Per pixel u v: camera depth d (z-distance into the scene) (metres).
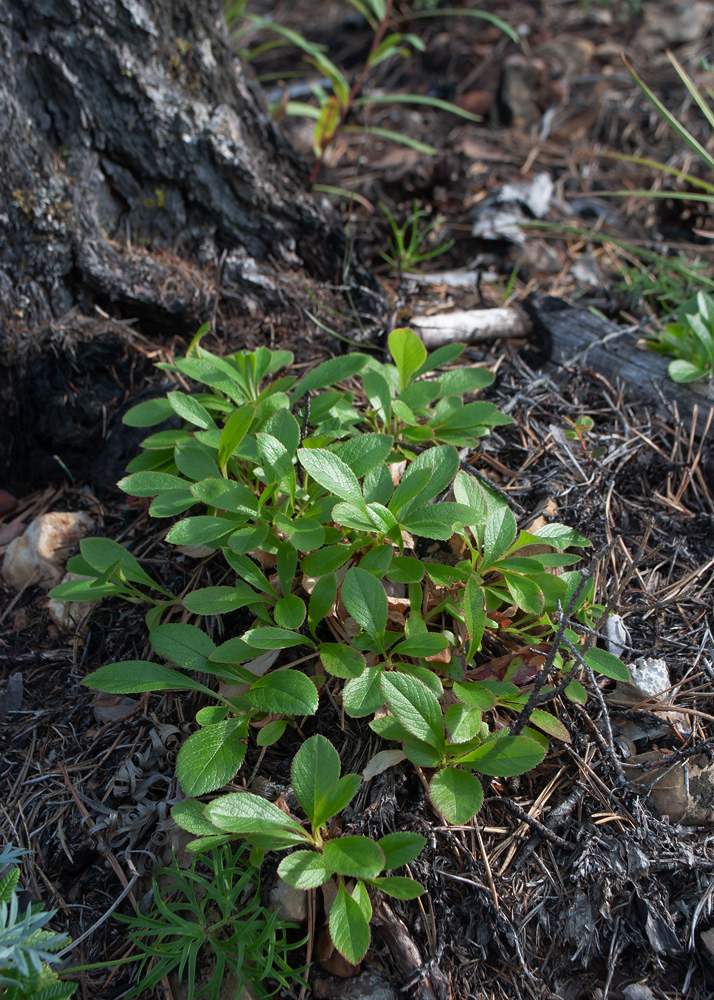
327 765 0.41
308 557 0.45
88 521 0.53
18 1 0.51
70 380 0.55
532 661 0.45
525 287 0.64
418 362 0.50
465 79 0.86
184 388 0.54
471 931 0.42
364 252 0.65
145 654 0.48
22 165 0.53
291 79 0.89
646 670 0.47
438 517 0.45
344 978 0.41
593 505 0.51
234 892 0.41
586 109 0.82
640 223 0.72
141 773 0.45
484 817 0.44
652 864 0.43
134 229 0.57
